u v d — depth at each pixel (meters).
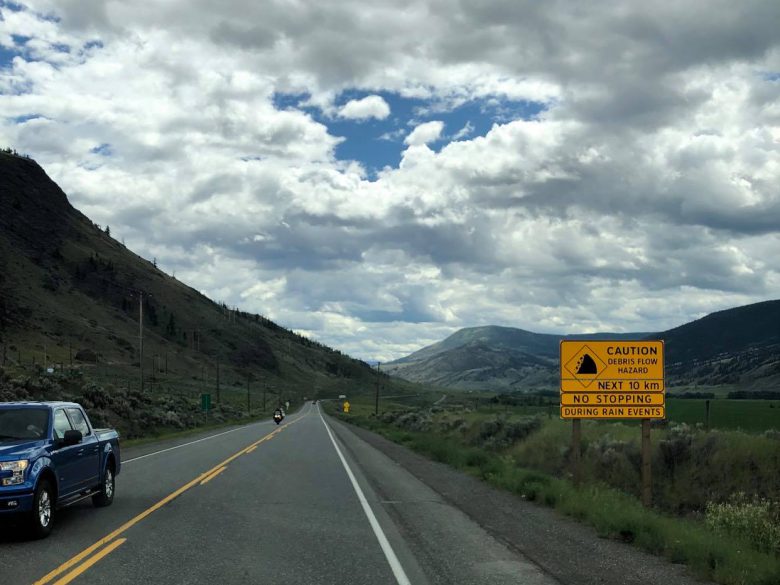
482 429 32.78
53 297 182.88
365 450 30.72
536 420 29.78
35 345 132.00
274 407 141.38
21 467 9.97
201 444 33.94
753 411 48.56
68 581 7.80
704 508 15.41
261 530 11.02
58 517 12.28
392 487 16.97
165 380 133.88
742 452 16.14
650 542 9.63
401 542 10.10
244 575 8.10
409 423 56.91
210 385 157.12
